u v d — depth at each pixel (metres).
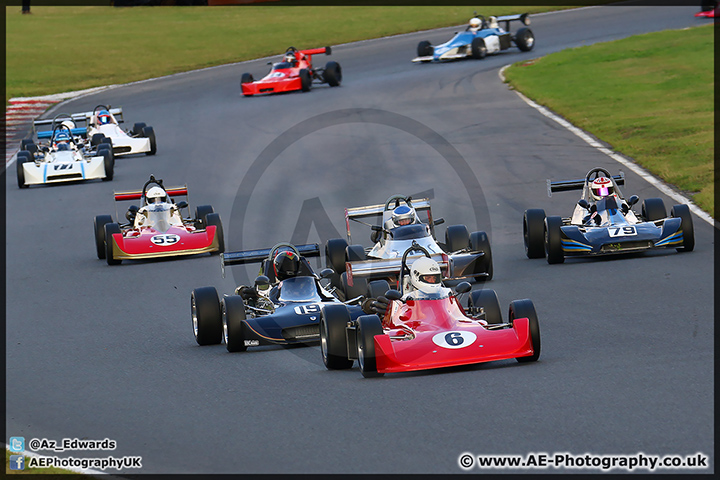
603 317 45.81
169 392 38.41
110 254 68.31
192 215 86.44
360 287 52.19
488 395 34.16
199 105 153.38
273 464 29.44
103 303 57.47
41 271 68.31
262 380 39.06
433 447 29.61
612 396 33.09
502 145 106.31
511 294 52.78
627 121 112.50
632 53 164.50
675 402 32.06
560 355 39.34
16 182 109.06
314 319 43.84
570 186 63.91
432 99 138.88
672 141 98.38
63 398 38.97
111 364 43.78
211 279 62.47
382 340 37.22
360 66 181.00
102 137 115.88
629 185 82.06
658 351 38.88
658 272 54.66
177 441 32.44
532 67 159.75
